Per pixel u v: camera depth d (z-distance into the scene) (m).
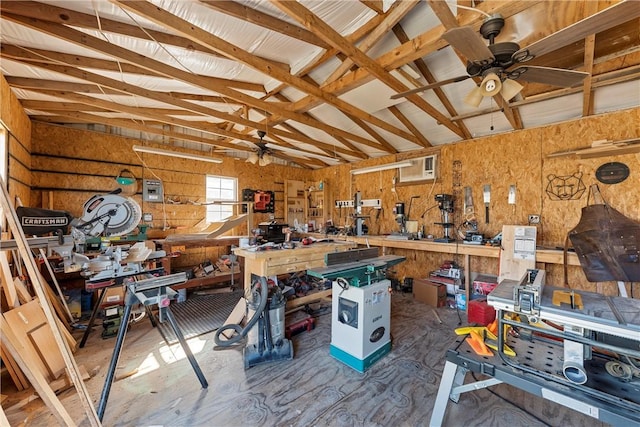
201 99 3.84
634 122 3.16
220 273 4.92
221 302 4.22
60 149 4.27
